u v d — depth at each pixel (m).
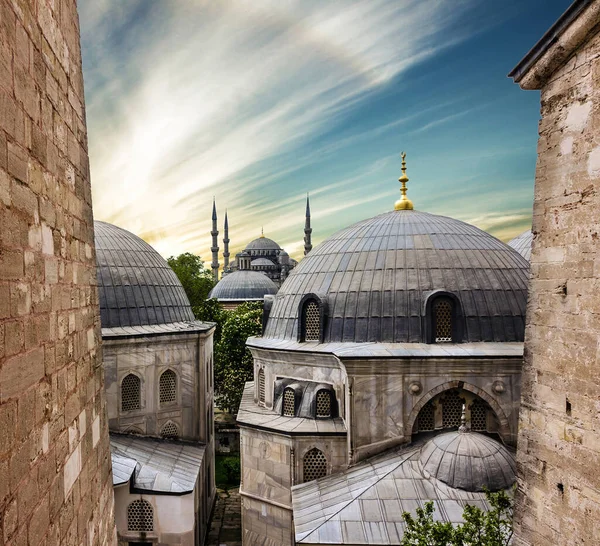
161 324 26.73
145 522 20.81
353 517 15.79
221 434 40.53
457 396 19.59
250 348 24.94
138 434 25.12
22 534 4.94
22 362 5.04
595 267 8.02
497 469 16.36
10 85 4.80
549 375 8.94
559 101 8.80
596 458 7.93
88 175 8.60
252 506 21.48
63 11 6.86
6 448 4.59
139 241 29.73
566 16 8.21
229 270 110.75
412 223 24.31
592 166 8.12
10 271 4.75
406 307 20.84
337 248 24.50
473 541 13.04
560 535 8.57
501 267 22.00
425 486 16.66
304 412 21.45
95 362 8.59
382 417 19.22
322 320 21.80
